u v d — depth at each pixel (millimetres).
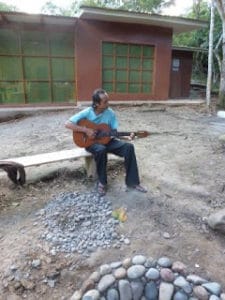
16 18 8891
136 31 10500
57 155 4039
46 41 9820
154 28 10719
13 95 9914
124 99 11016
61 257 2707
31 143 6004
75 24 9703
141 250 2783
